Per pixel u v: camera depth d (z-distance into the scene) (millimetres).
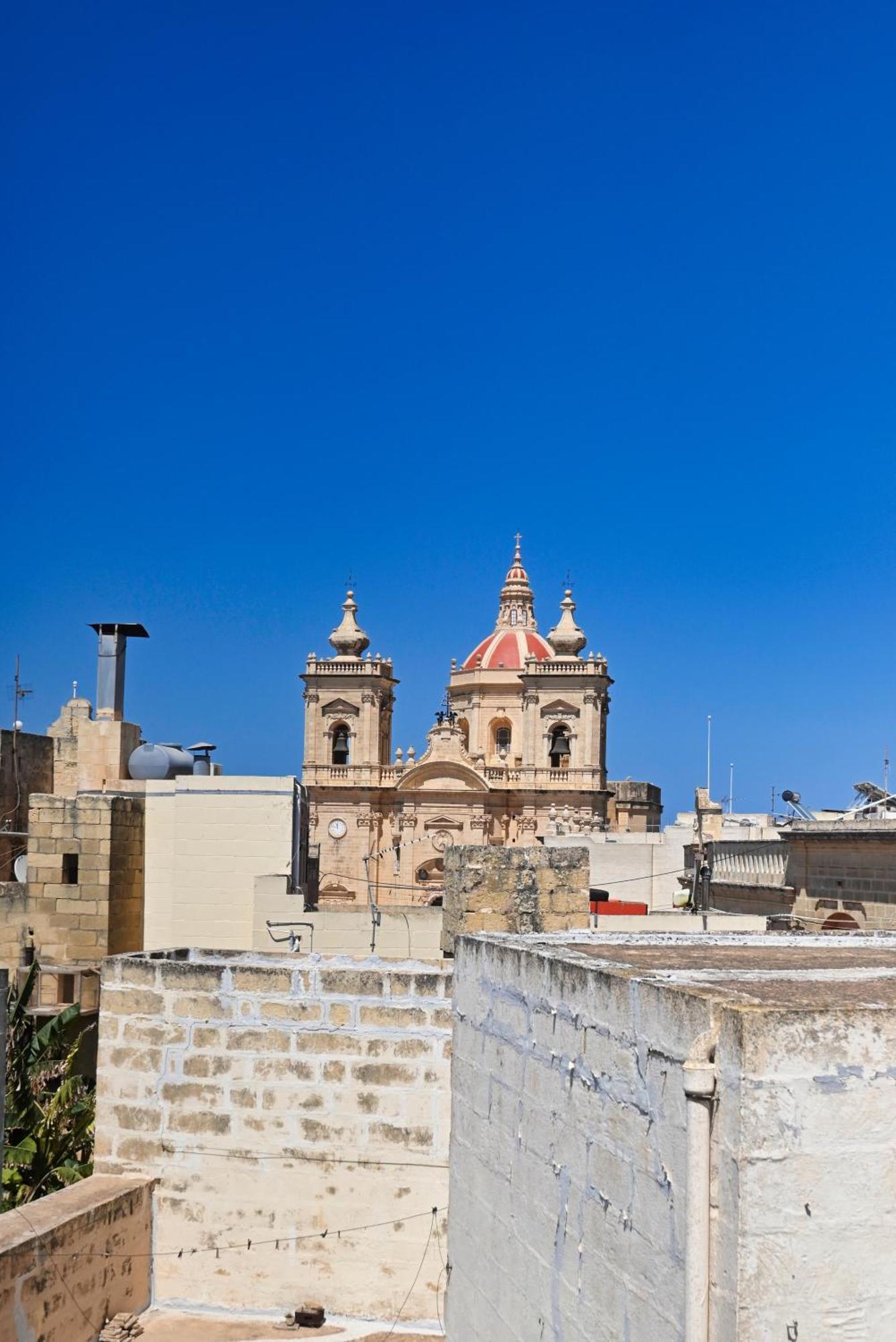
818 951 11391
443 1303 14984
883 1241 7098
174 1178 15711
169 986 15898
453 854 16891
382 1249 15188
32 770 35156
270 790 26562
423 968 16031
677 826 62312
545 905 16391
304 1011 15531
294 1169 15438
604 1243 8562
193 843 26562
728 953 11102
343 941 25297
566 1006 9375
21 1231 13766
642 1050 8148
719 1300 7141
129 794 28125
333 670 105500
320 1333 14891
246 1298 15367
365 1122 15320
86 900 24906
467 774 101750
